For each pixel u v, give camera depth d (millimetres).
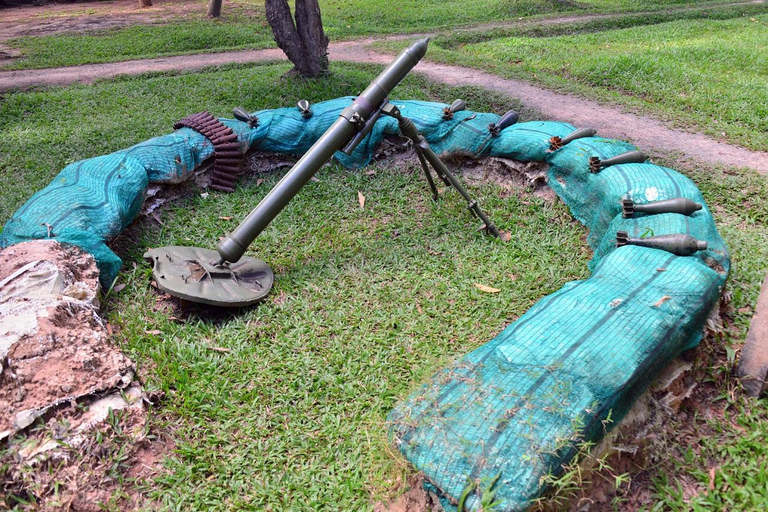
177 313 4215
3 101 9500
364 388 3502
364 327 4012
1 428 2830
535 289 4332
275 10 9492
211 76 10602
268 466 3057
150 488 2918
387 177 6102
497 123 5840
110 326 3959
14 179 6379
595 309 3098
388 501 2770
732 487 2756
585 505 2600
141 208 5250
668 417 3076
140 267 4691
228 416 3350
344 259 4797
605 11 18266
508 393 2613
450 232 5105
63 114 8789
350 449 3121
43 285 3686
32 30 18156
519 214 5336
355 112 4297
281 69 11000
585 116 7695
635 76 9688
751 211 5242
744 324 3777
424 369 3516
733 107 8000
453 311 4133
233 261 4254
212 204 5668
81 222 4383
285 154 6301
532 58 11820
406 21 17625
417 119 6109
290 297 4344
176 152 5582
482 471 2326
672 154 6297
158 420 3240
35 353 3104
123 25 18141
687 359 3295
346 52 13438
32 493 2684
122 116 8414
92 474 2816
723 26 15344
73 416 2973
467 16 17938
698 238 3852
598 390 2648
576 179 5098
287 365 3689
